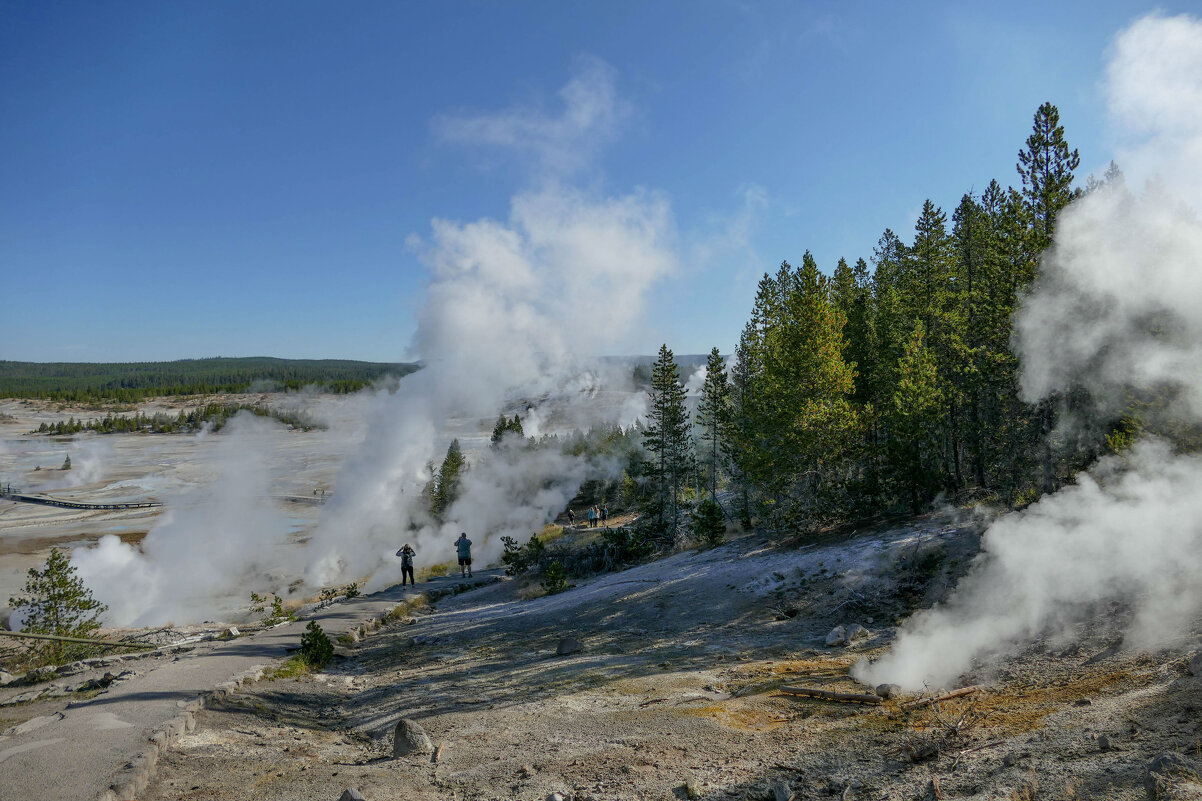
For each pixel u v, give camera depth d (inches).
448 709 337.4
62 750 264.5
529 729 285.9
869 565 549.3
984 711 229.0
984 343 1050.7
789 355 983.0
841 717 257.4
